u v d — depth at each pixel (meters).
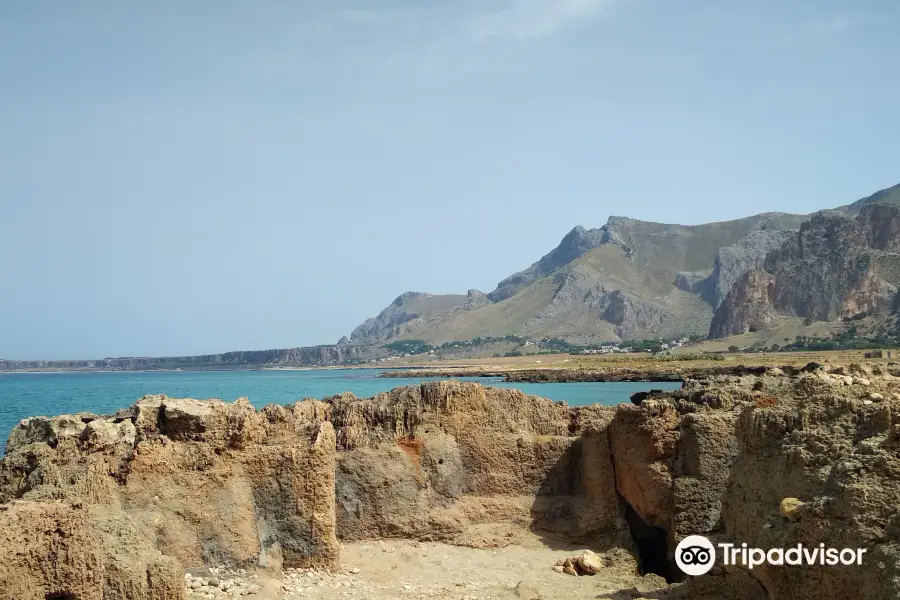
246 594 20.09
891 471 15.06
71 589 14.40
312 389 134.62
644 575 24.16
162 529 20.66
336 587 21.59
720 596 19.03
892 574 13.38
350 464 26.38
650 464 24.62
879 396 17.77
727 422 24.16
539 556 25.02
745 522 18.20
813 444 17.33
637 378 141.88
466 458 27.55
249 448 22.78
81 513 14.88
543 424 28.70
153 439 21.73
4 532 13.59
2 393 122.31
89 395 114.00
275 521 22.58
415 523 26.05
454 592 21.66
